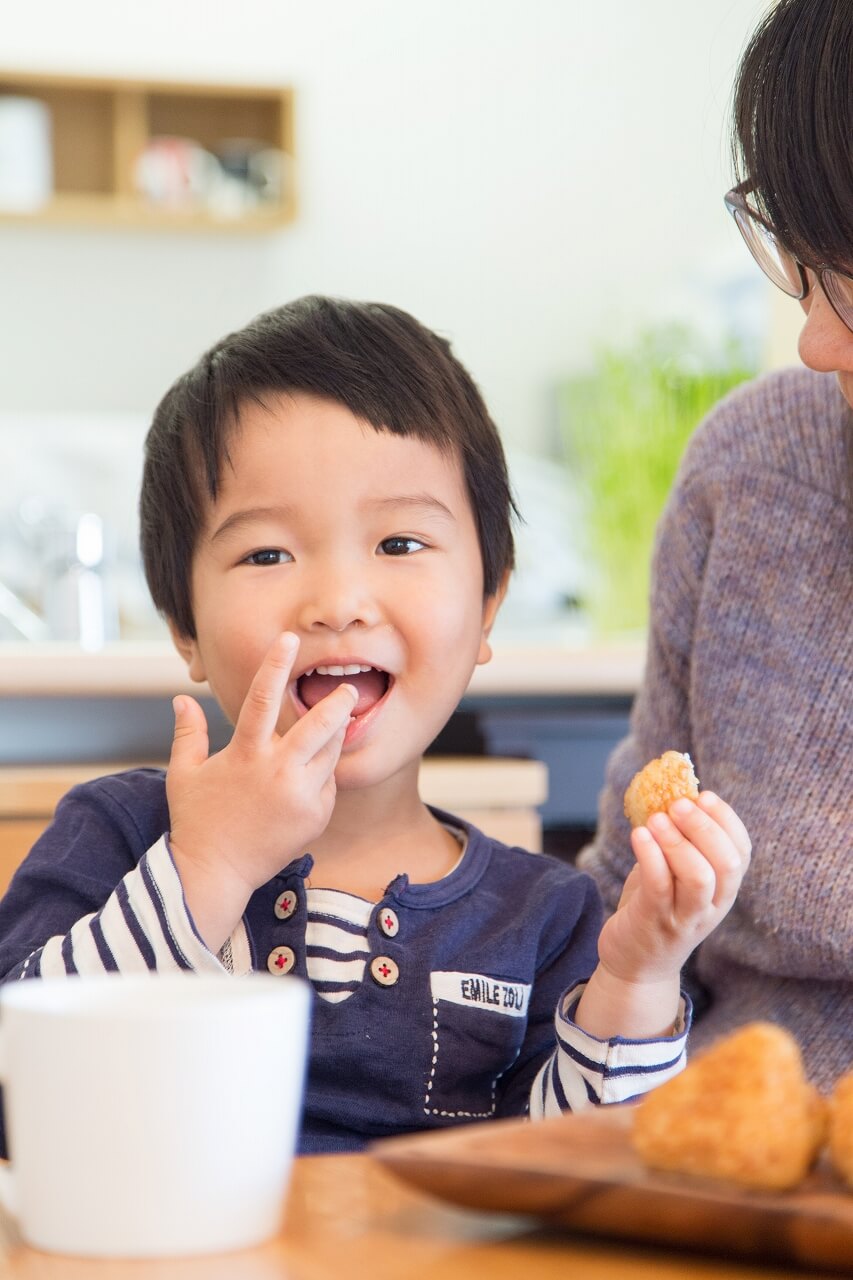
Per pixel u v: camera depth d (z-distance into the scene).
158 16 4.01
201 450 1.02
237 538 1.00
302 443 0.99
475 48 4.16
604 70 4.22
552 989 1.00
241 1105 0.50
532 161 4.20
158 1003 0.54
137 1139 0.49
